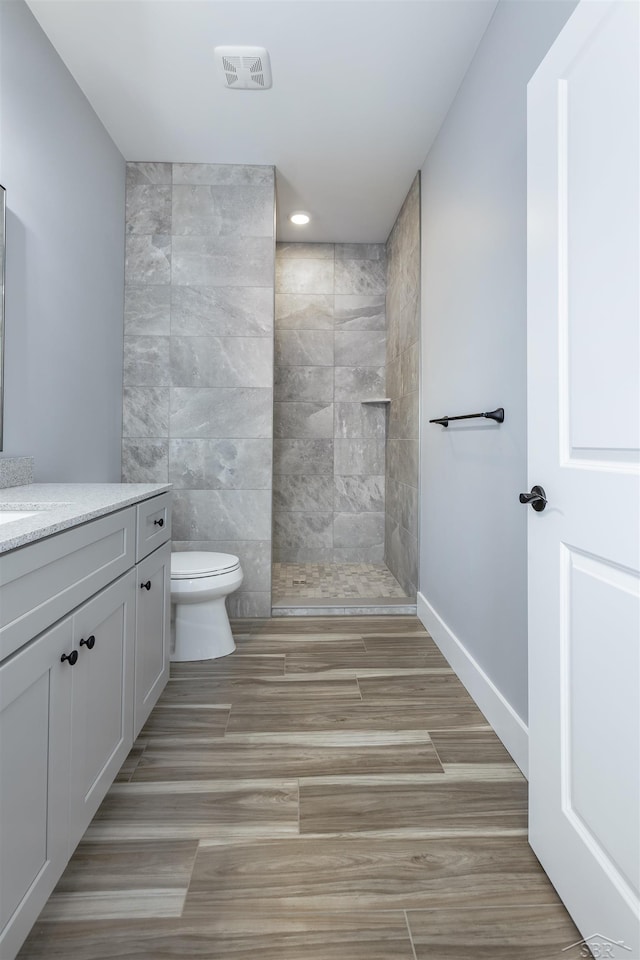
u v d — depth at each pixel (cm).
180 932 110
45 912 114
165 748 177
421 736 186
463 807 150
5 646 87
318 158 296
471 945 108
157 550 187
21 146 190
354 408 439
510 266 177
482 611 206
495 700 189
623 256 94
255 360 305
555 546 118
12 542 87
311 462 439
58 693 107
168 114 256
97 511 127
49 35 206
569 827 113
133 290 301
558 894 119
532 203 128
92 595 127
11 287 184
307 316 436
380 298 436
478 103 210
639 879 90
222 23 199
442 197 263
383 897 119
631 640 92
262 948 107
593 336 104
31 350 199
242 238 304
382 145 282
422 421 307
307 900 118
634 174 90
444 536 260
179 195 302
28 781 95
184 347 303
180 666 243
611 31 96
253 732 187
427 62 220
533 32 161
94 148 255
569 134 112
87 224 248
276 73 227
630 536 92
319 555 441
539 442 126
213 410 305
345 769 167
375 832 139
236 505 308
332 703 209
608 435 99
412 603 323
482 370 204
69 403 233
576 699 111
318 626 297
